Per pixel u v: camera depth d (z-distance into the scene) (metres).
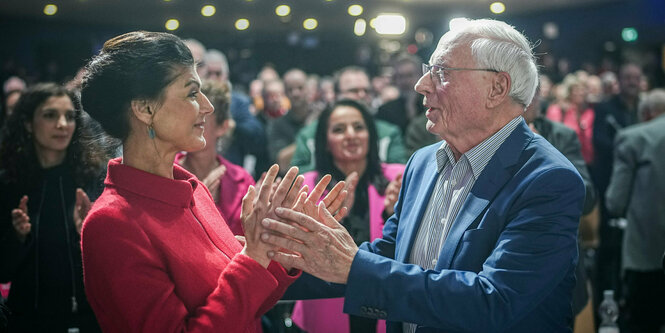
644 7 13.25
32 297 2.59
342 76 6.25
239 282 1.56
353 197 2.80
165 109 1.59
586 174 3.25
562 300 1.79
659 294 4.58
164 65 1.58
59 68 15.12
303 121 6.26
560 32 14.86
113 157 1.71
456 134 1.84
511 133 1.81
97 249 1.50
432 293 1.61
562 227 1.66
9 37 15.46
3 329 2.20
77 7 13.90
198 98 1.66
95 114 1.61
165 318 1.48
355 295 1.63
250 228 1.63
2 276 2.59
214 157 3.08
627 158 4.60
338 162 3.22
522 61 1.80
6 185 2.72
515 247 1.64
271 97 7.07
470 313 1.60
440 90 1.83
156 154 1.63
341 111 3.18
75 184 2.71
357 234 2.95
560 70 13.73
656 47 13.10
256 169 5.36
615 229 5.22
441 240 1.84
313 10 14.16
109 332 1.56
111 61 1.59
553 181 1.68
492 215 1.72
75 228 2.66
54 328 2.60
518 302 1.61
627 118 6.45
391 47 16.39
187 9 13.84
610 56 13.45
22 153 2.72
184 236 1.60
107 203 1.55
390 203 2.77
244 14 14.38
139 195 1.58
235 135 5.13
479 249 1.72
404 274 1.63
